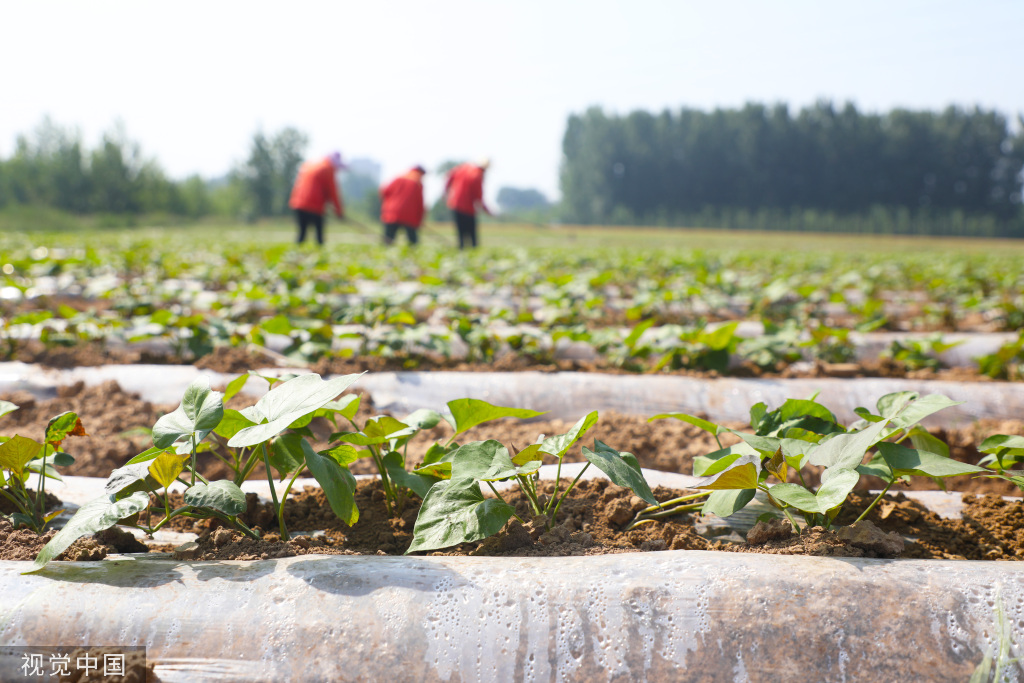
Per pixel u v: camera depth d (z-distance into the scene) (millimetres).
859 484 2805
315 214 12258
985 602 1440
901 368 4293
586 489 2207
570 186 90375
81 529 1480
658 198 86000
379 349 4207
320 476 1672
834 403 3568
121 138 42562
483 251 11945
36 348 4180
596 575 1544
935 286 7996
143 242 11609
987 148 80938
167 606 1502
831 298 6398
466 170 12734
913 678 1338
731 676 1366
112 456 2814
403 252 10969
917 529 1975
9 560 1683
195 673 1407
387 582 1544
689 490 2217
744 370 4266
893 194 82250
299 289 6102
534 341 4469
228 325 4484
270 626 1464
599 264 10227
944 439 3236
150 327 4105
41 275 6793
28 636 1449
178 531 1997
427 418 2117
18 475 1867
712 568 1541
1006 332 5871
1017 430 3184
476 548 1829
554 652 1425
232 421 1880
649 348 4137
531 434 3227
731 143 83750
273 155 52719
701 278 7711
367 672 1399
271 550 1765
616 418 3361
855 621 1411
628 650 1414
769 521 1967
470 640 1443
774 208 83188
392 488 2199
